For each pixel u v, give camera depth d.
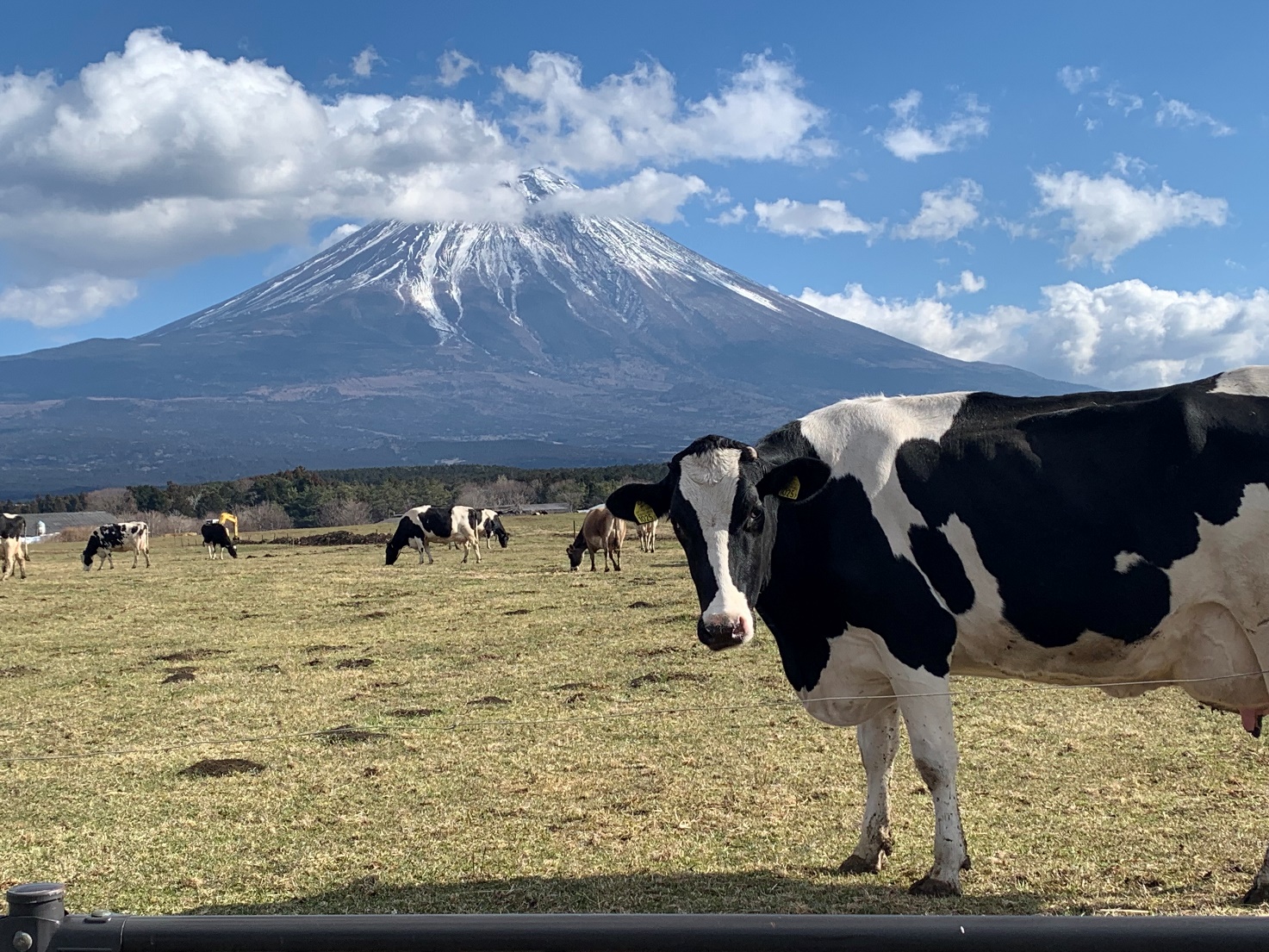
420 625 19.17
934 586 6.20
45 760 10.25
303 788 9.01
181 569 36.50
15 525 35.38
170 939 3.05
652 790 8.51
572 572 29.28
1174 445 5.88
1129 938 2.94
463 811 8.21
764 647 14.70
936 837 6.20
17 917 3.05
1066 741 9.48
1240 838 6.93
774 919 3.01
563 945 3.02
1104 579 5.92
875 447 6.40
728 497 6.11
